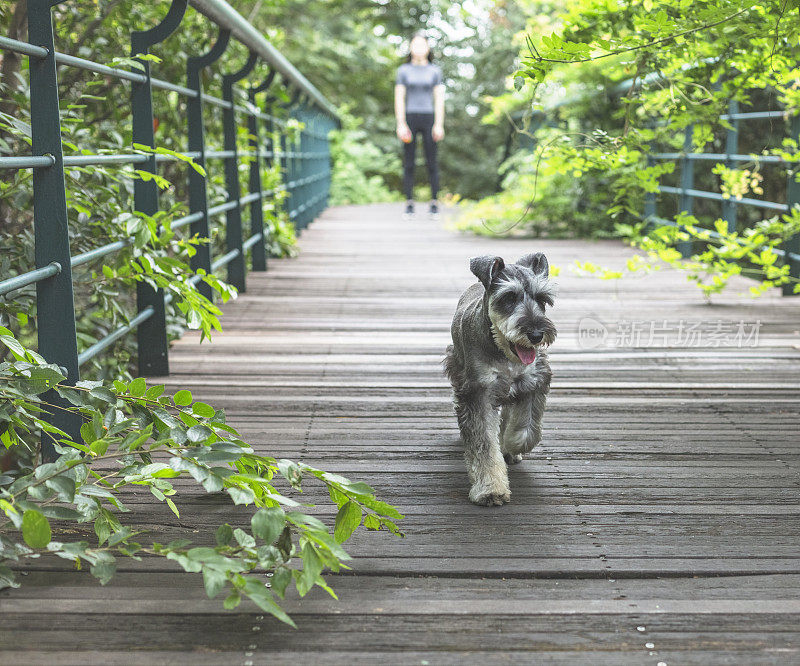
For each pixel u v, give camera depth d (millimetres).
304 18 22906
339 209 17516
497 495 3002
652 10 4023
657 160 9969
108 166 4430
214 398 4320
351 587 2438
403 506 3023
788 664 2049
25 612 2256
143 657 2061
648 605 2330
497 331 3051
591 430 3852
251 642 2137
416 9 26172
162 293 4645
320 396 4363
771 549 2682
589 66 9531
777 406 4219
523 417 3285
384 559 2605
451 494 3137
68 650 2088
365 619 2252
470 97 24844
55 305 3225
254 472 2699
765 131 9617
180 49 6441
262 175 9305
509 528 2836
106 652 2082
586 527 2846
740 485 3211
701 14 3561
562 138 4645
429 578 2502
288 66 8836
